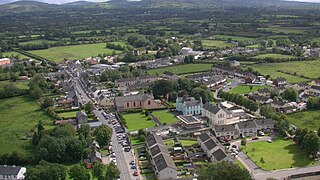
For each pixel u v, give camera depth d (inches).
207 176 7815.0
